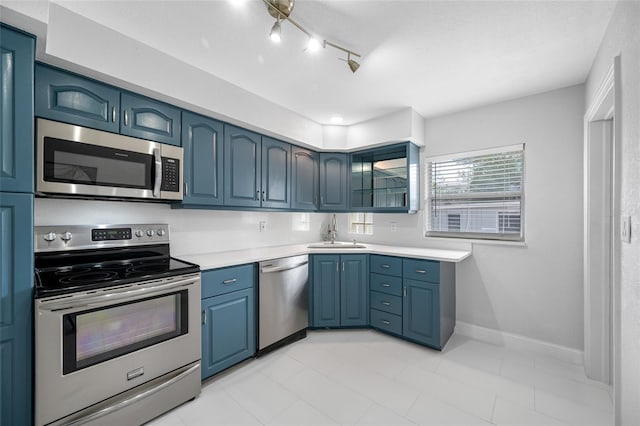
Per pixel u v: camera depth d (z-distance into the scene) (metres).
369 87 2.41
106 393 1.49
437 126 3.07
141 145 1.88
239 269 2.23
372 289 2.91
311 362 2.31
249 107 2.48
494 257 2.70
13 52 1.26
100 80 1.70
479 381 2.05
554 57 1.94
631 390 1.17
